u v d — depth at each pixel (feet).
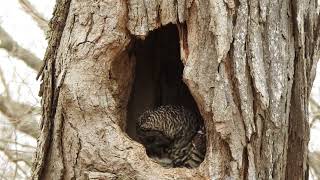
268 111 27.40
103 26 28.50
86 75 28.25
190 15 27.78
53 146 28.84
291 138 28.86
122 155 27.50
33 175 29.30
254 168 27.07
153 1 28.30
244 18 27.50
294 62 28.76
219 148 27.09
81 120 28.09
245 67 27.20
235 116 26.91
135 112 34.60
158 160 32.94
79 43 28.50
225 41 26.99
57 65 29.07
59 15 29.68
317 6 30.76
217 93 26.91
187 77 27.20
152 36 33.58
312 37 30.07
